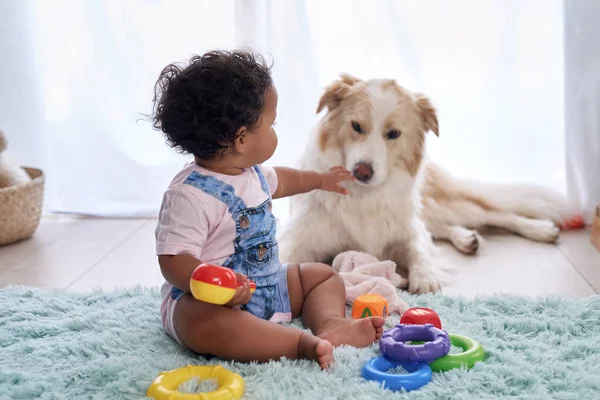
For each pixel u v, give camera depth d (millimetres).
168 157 3258
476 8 3006
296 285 1890
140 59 3164
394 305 2020
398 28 3021
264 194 1812
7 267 2582
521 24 2996
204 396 1392
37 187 2945
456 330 1855
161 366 1608
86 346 1744
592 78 2859
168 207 1687
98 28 3152
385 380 1510
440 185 2973
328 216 2506
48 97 3244
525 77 3055
